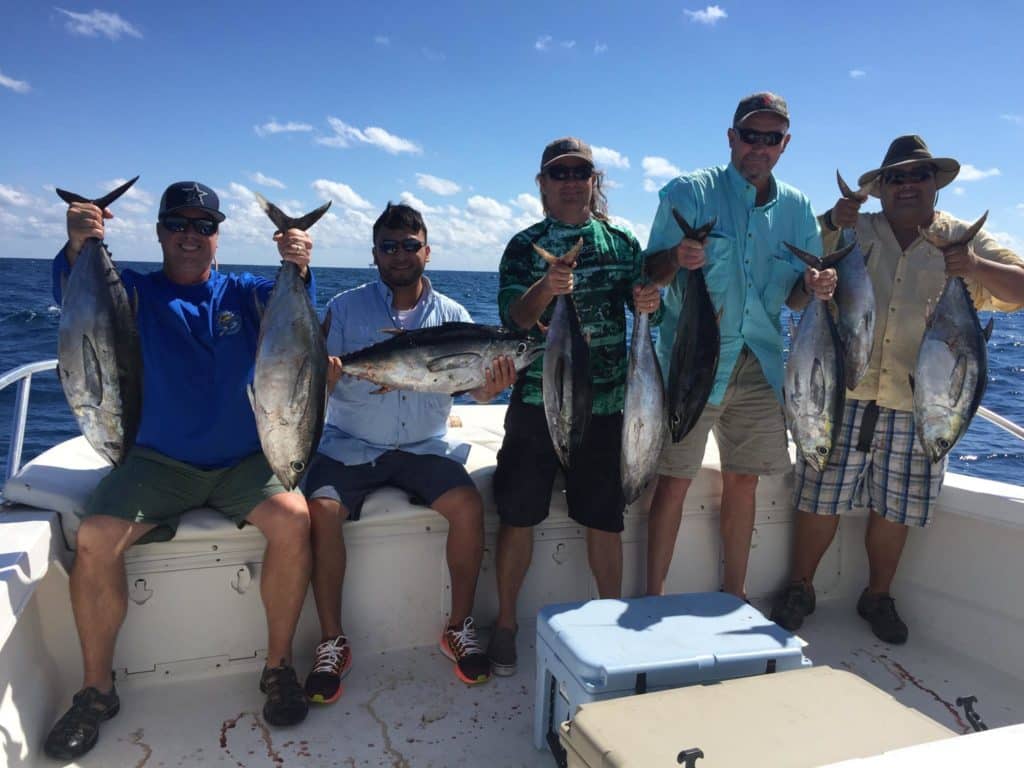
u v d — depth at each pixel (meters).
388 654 3.22
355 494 3.14
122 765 2.46
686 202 3.26
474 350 3.11
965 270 3.03
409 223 3.29
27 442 10.94
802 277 3.40
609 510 3.20
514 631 3.16
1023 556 3.20
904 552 3.68
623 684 2.20
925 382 3.20
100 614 2.63
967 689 3.13
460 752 2.58
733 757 1.77
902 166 3.35
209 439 2.96
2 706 2.30
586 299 3.17
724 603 2.68
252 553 2.99
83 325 2.55
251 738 2.62
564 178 3.10
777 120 3.15
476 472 3.50
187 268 3.04
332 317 3.46
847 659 3.36
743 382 3.44
